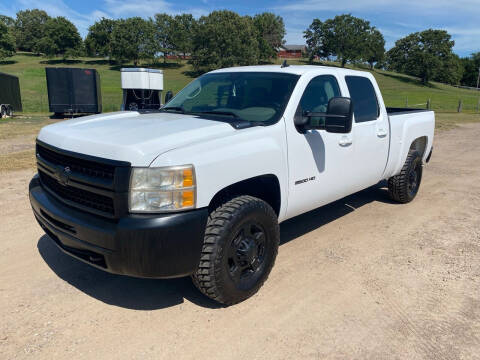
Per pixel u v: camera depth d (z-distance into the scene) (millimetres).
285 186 3533
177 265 2701
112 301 3279
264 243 3297
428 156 6582
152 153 2639
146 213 2627
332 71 4262
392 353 2707
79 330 2889
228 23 111438
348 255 4215
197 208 2738
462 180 7773
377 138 4789
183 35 132875
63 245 3109
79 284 3531
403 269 3916
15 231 4645
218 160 2855
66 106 22578
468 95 94938
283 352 2695
